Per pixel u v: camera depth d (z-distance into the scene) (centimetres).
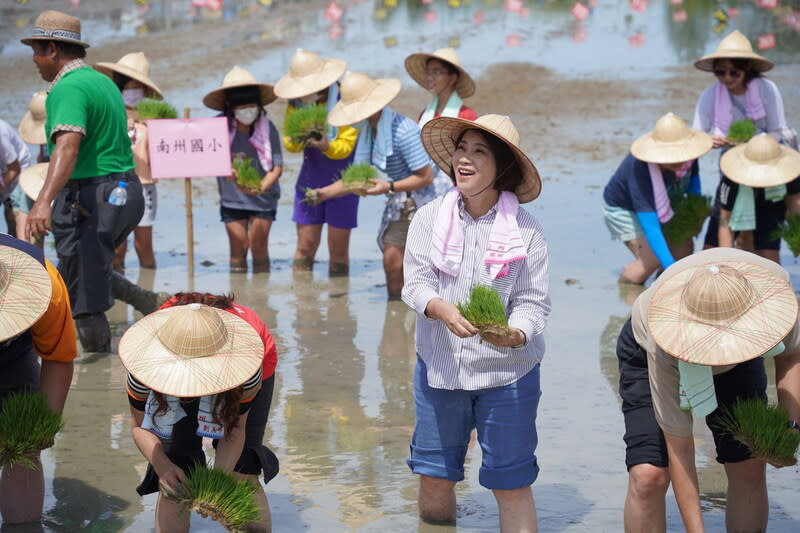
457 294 885
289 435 1162
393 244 1722
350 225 1908
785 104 3109
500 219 872
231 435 840
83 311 1427
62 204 1402
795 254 1499
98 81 1371
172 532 870
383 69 3616
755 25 4556
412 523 945
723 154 1761
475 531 929
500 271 868
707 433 1180
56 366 900
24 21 4503
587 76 3628
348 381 1350
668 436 825
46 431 799
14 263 826
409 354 1466
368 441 1148
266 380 873
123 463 1080
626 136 2920
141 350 796
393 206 1697
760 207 1728
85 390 1304
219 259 2025
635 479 853
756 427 798
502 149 868
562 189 2441
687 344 762
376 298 1764
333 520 949
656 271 1903
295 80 1844
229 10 4966
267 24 4591
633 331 844
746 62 1839
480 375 873
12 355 876
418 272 896
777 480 1046
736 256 837
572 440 1145
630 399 877
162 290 1773
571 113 3175
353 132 1831
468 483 1046
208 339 791
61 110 1320
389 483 1035
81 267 1416
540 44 4244
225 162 1831
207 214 2377
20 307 795
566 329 1569
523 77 3619
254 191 1853
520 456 879
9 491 930
